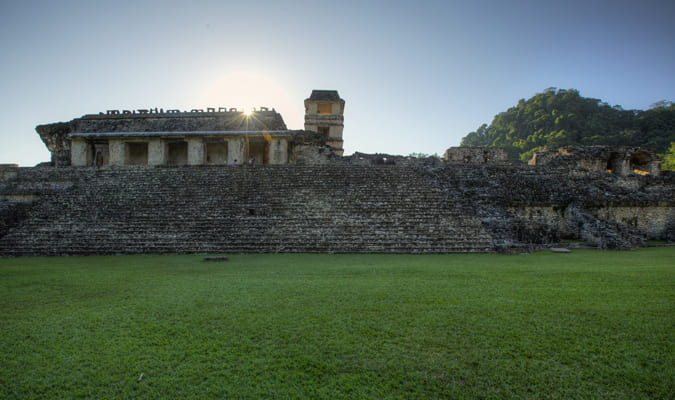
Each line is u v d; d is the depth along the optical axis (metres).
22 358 4.71
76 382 4.15
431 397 3.75
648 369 4.17
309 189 19.22
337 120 40.72
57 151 29.08
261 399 3.77
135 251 15.06
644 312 5.91
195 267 11.21
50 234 16.33
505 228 15.62
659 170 25.22
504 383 3.97
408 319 5.80
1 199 22.42
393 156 31.17
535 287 7.71
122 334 5.42
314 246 15.02
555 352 4.62
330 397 3.78
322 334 5.27
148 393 3.91
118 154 25.67
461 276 9.09
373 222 16.31
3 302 7.13
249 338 5.19
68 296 7.54
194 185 20.05
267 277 9.28
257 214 17.39
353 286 8.03
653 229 19.67
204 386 4.01
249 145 28.50
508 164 22.81
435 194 18.52
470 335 5.16
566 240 17.36
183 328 5.59
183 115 30.19
